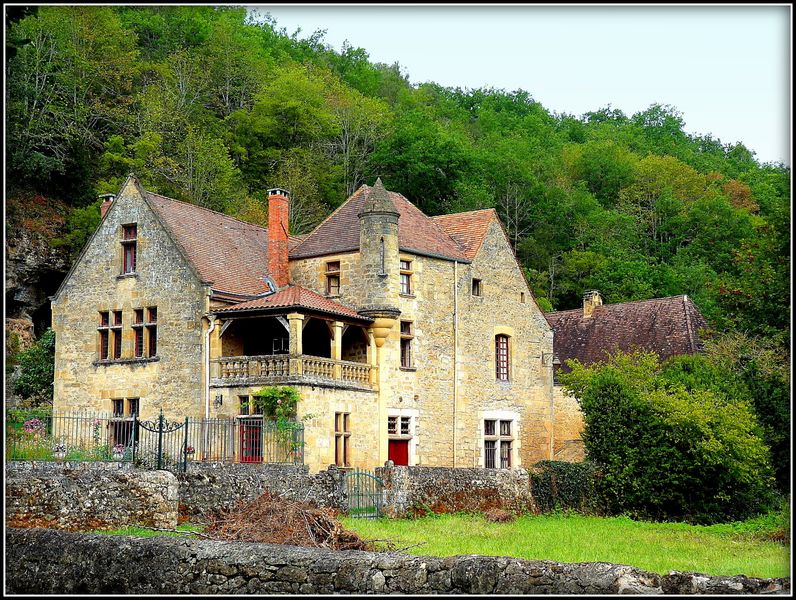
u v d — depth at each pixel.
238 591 13.84
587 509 34.81
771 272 41.62
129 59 62.09
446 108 99.12
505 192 75.00
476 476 31.59
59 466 23.61
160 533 20.20
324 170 71.00
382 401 35.16
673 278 68.25
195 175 57.72
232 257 37.03
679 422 34.03
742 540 27.28
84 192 54.47
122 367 35.59
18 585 14.97
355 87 92.00
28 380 42.47
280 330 35.97
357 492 27.67
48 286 51.03
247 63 74.88
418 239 38.06
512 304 41.38
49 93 53.88
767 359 39.56
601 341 49.09
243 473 24.92
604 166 85.94
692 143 108.25
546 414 42.41
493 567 13.19
